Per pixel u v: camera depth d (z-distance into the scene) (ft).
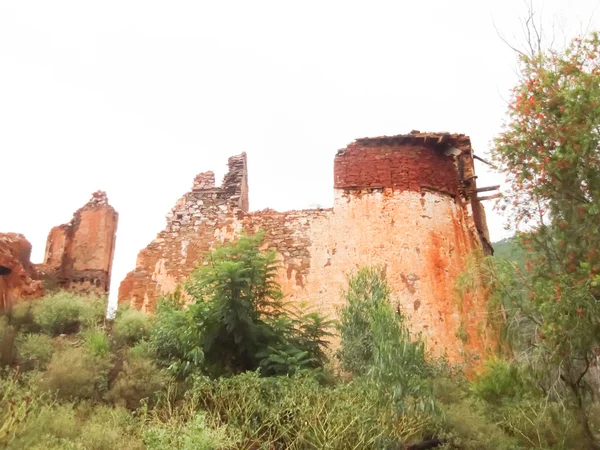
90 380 36.40
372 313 42.24
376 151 66.23
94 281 73.36
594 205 30.50
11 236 66.49
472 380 48.24
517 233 35.14
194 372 37.52
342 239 62.13
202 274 43.42
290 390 34.47
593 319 30.01
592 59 34.40
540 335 33.91
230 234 65.05
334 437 30.86
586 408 36.52
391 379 35.24
